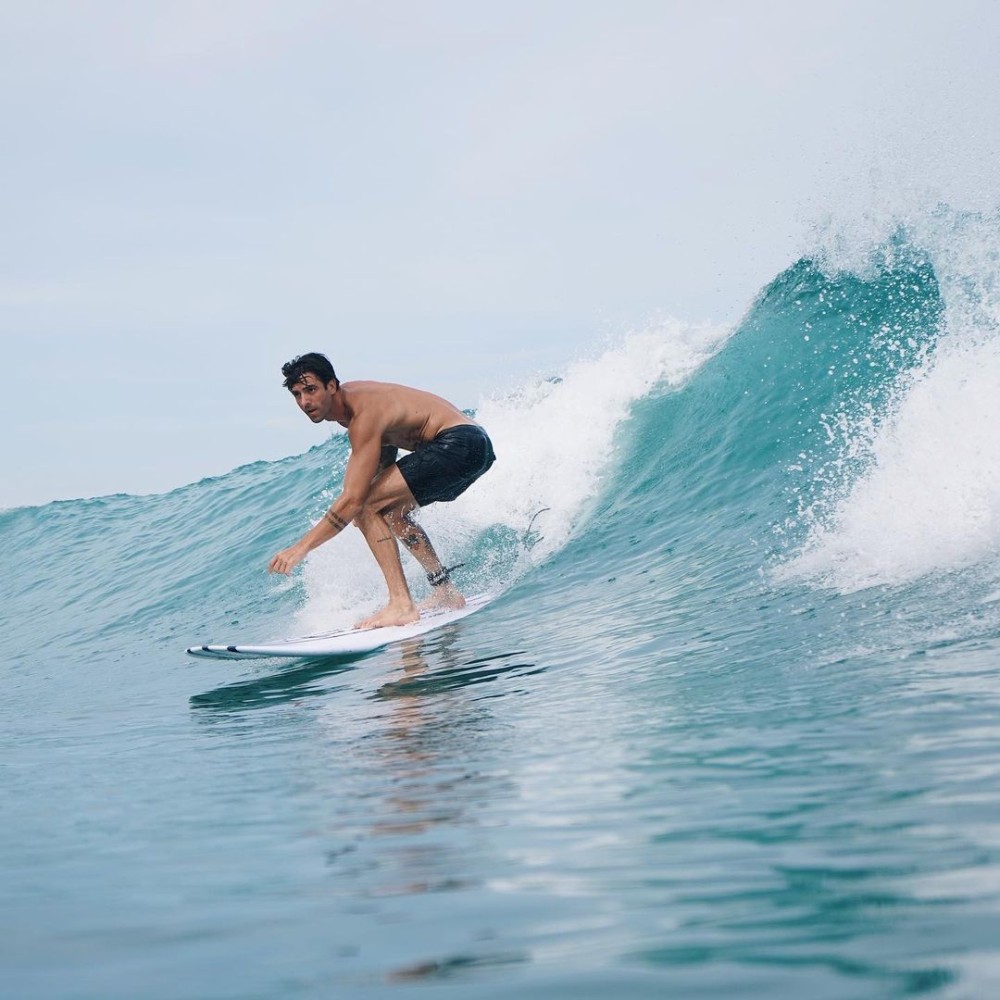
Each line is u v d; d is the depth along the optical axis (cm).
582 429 862
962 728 208
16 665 860
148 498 1719
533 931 121
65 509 1744
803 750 210
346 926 130
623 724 272
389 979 109
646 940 114
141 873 173
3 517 1736
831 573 456
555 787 204
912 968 98
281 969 116
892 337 796
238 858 176
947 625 331
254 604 895
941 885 121
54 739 415
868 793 170
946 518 445
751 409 792
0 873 184
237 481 1587
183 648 768
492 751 257
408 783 228
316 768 267
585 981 103
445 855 161
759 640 378
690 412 831
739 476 712
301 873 160
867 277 865
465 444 586
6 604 1306
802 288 910
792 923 114
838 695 265
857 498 532
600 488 797
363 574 771
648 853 150
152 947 129
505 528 786
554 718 299
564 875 143
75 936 138
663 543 650
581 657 427
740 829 157
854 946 105
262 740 337
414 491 585
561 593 605
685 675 344
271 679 513
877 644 326
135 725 428
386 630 580
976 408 480
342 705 398
